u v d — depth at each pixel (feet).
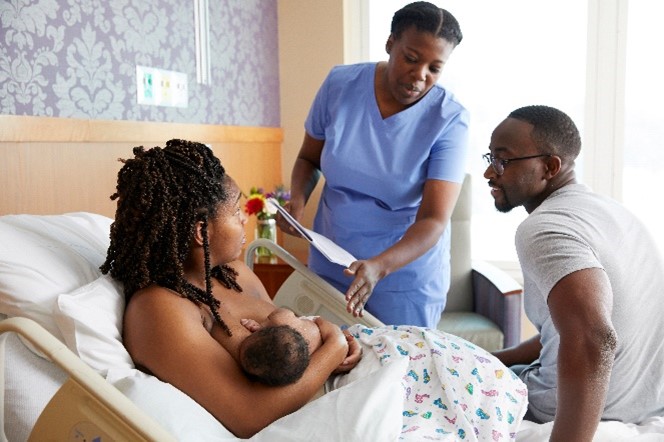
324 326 4.23
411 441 3.73
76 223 4.78
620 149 10.61
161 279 3.91
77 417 3.17
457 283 9.87
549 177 4.70
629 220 4.50
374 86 6.38
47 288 3.94
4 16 5.57
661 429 4.33
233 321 4.11
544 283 3.95
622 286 4.24
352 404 3.58
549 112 4.68
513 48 10.77
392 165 6.31
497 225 11.12
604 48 10.47
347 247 6.59
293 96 11.29
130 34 7.30
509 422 4.12
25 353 3.71
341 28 10.98
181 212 3.93
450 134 6.29
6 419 3.58
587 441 3.77
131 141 7.28
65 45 6.31
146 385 3.45
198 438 3.34
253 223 10.29
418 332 4.49
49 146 6.13
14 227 4.29
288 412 3.72
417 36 5.77
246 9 10.05
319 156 7.06
